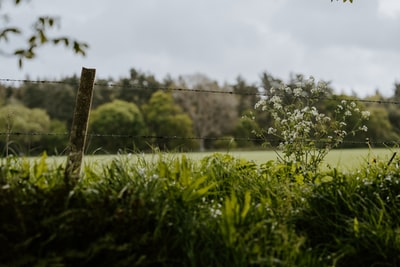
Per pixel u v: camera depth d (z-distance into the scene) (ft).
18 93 120.47
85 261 8.30
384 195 12.00
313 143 14.98
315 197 11.19
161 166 11.07
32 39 9.22
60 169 10.14
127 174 10.95
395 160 14.64
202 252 8.88
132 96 138.31
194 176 11.84
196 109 145.79
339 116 16.47
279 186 12.19
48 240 8.13
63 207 8.80
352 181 12.19
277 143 16.14
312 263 9.19
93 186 10.23
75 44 9.59
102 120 122.83
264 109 16.22
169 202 9.93
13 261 7.78
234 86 153.17
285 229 9.70
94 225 8.70
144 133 126.82
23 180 9.67
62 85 124.26
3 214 8.39
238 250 8.78
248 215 9.72
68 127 118.42
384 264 9.74
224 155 13.98
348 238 10.16
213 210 10.06
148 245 8.98
